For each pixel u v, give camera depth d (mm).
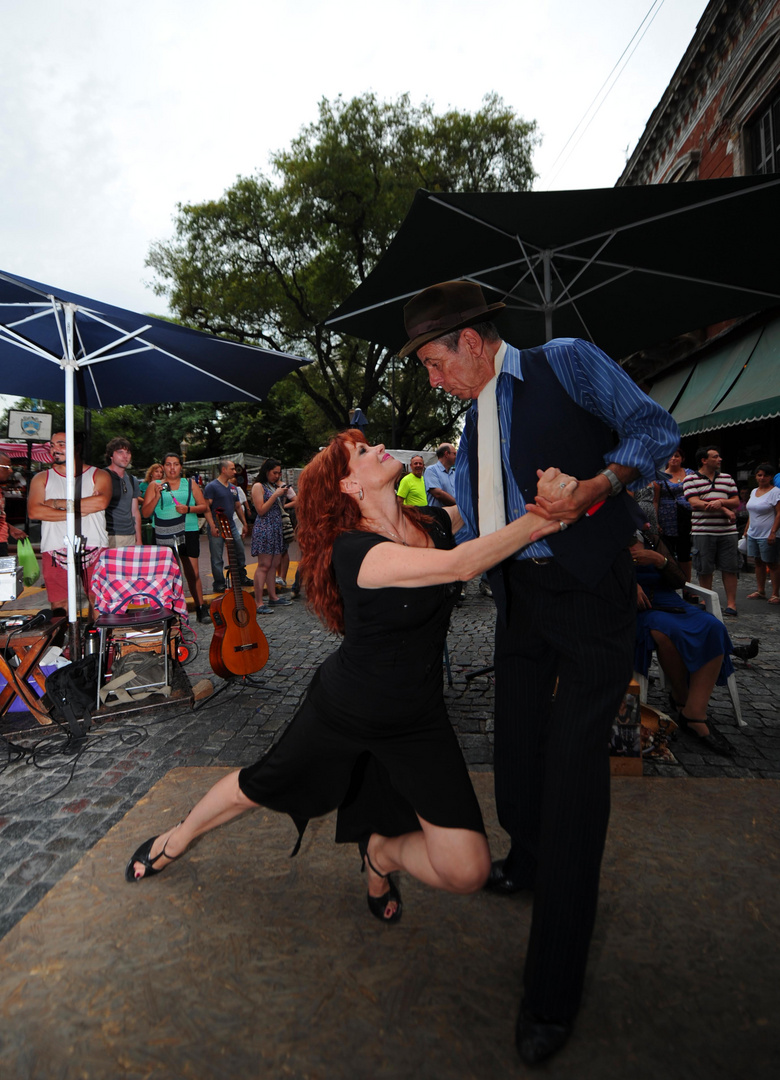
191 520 6809
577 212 3721
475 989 1698
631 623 1702
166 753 3391
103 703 3922
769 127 9836
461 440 2047
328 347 23312
